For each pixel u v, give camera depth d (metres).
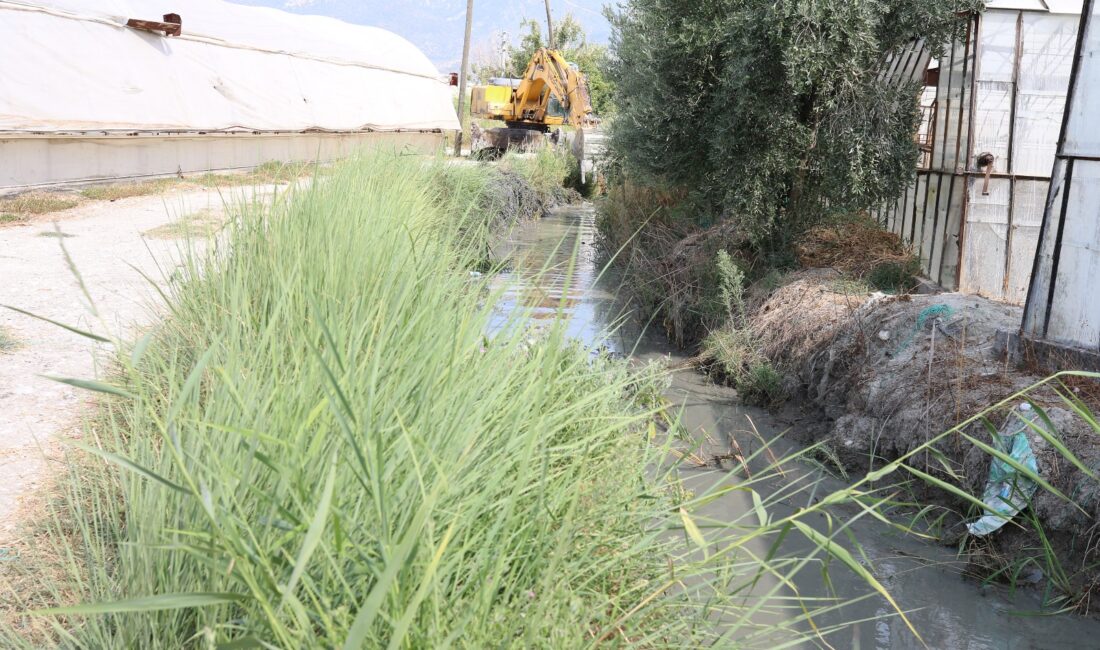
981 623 5.37
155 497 3.10
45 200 14.49
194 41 20.97
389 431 3.05
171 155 19.69
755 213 12.38
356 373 3.28
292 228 6.56
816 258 12.64
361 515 2.83
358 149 13.28
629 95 15.18
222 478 2.64
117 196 15.83
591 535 3.48
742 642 3.72
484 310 4.33
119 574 3.16
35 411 5.27
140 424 3.78
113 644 2.79
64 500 4.09
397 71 31.47
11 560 3.56
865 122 11.74
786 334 10.14
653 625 3.45
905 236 13.62
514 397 3.71
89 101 17.12
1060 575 5.66
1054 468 6.07
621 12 15.58
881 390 8.05
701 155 13.80
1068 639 5.21
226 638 2.60
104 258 10.15
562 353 5.27
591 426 4.31
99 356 6.28
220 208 14.09
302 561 1.95
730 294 11.46
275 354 3.71
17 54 15.89
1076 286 7.10
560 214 23.91
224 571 2.33
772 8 11.09
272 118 23.25
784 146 12.19
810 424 8.65
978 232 11.12
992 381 7.21
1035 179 10.91
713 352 10.42
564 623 2.77
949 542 6.32
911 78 13.55
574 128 32.69
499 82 36.00
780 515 6.69
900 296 9.49
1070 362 7.01
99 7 18.25
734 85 11.88
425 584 2.08
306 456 2.71
